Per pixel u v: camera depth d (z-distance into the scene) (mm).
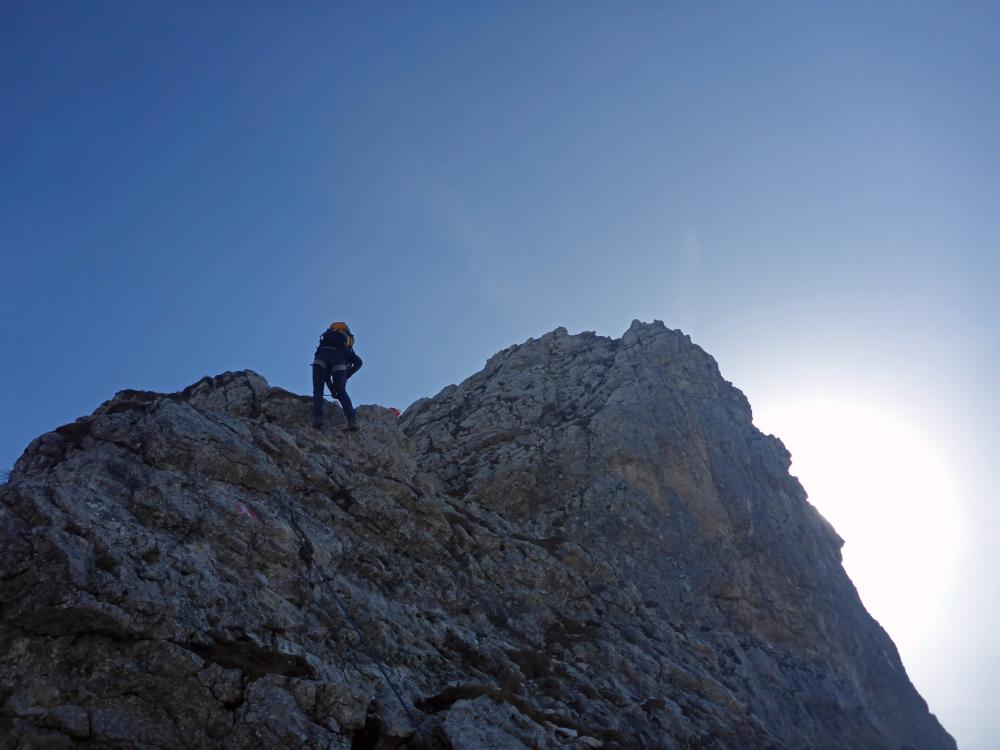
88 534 12305
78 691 10469
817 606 31609
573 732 14320
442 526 20891
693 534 29781
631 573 26859
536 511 29609
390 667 14383
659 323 40250
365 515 18906
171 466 16203
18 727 9859
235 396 21797
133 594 11641
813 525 36906
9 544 11352
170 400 17781
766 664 26438
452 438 34625
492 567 20797
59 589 11039
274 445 18859
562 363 39281
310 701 11609
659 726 17531
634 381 34969
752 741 20094
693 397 36250
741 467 34719
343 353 21547
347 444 21484
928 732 32219
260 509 16266
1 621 10734
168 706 10844
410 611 16656
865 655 32469
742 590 29312
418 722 12695
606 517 28594
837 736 26000
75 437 16625
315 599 15086
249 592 13758
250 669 11742
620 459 30938
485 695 13859
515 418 35000
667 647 22688
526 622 19562
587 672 18703
